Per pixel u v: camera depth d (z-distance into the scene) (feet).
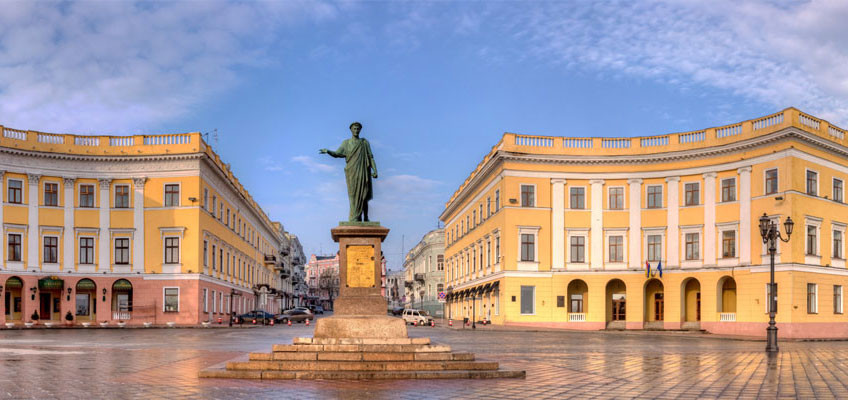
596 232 171.53
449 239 269.64
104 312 171.01
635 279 167.43
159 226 174.09
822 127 149.79
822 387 47.47
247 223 254.47
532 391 44.19
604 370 58.49
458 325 194.49
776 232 96.37
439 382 48.14
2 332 135.95
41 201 168.86
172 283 173.27
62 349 82.07
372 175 61.26
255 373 49.55
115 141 174.81
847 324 152.56
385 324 55.72
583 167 173.17
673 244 164.45
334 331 55.36
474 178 205.16
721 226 157.07
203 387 45.14
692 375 54.85
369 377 49.44
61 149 170.60
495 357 72.79
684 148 163.94
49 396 41.32
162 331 144.97
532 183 172.96
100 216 172.65
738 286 152.25
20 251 165.99
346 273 57.62
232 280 220.64
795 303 141.18
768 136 147.02
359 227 58.13
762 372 57.88
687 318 165.37
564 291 171.01
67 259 170.19
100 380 49.21
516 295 170.30
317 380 48.52
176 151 174.29
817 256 147.74
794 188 143.43
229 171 216.33
